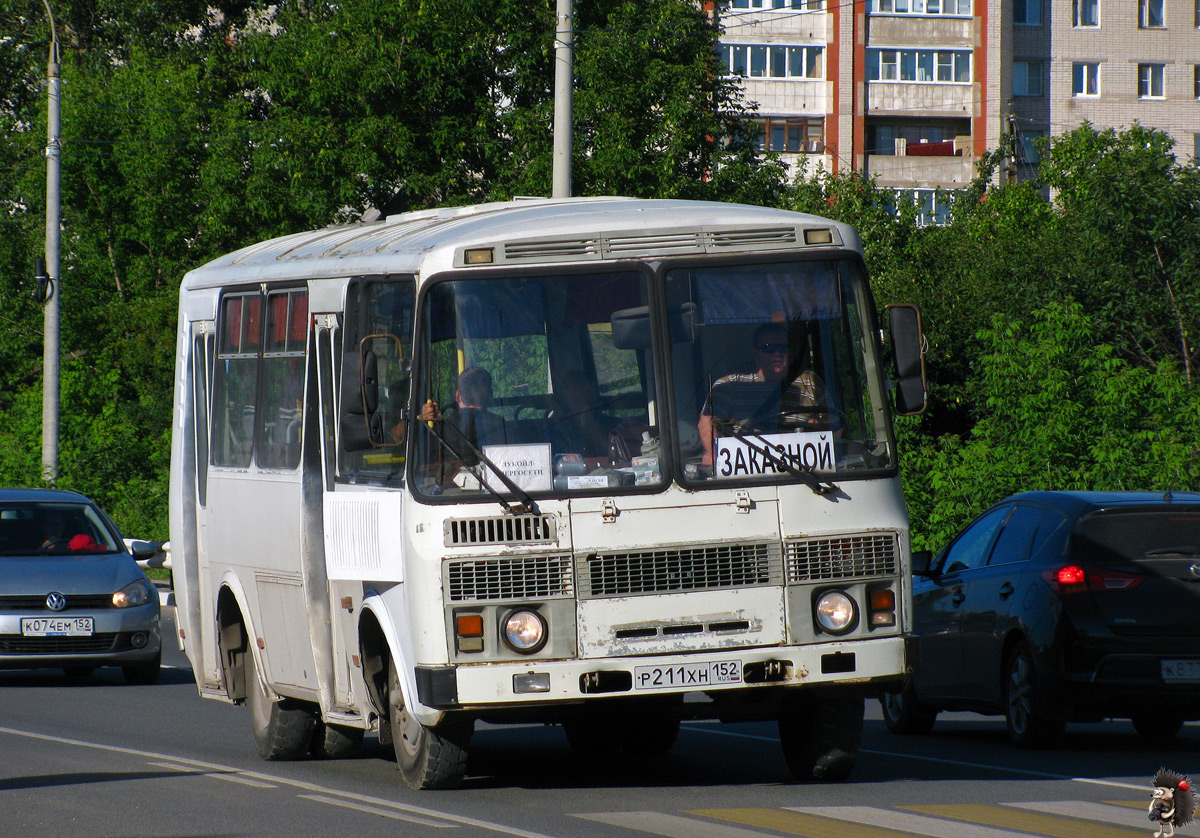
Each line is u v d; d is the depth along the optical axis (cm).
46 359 7162
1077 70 16512
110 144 11100
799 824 1773
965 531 3020
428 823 1798
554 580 1898
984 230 10244
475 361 1936
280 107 9194
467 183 8969
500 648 1886
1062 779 2197
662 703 1928
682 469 1933
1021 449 5072
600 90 8350
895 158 15712
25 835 1759
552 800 1984
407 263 2011
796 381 1983
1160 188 7069
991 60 15988
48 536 3978
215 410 2677
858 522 1964
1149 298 7081
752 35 15562
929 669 2934
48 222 7212
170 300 10225
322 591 2233
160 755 2508
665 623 1909
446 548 1894
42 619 3691
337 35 8950
